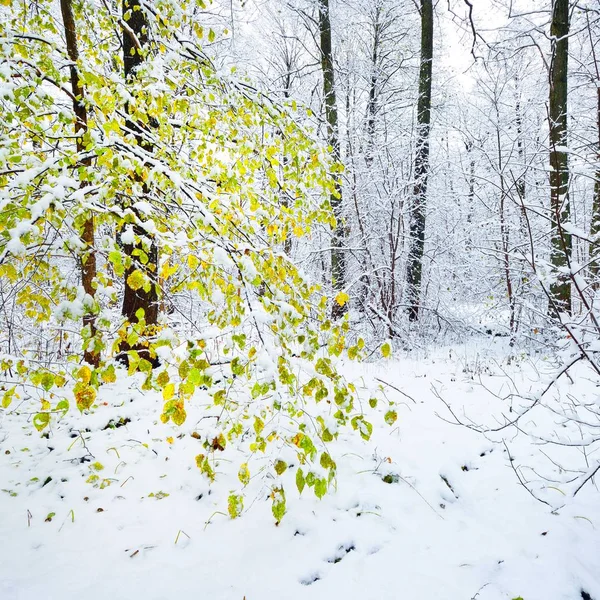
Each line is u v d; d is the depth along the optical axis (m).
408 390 4.76
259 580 2.07
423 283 8.80
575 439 3.43
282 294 2.14
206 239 2.09
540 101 8.02
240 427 2.17
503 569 2.16
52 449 3.23
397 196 7.24
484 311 7.73
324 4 8.35
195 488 2.80
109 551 2.24
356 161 7.39
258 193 2.98
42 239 1.82
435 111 9.66
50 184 1.88
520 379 5.00
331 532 2.39
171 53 2.86
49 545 2.27
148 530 2.41
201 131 3.21
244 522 2.49
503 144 7.64
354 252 7.96
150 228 1.88
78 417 3.67
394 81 10.73
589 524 2.48
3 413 3.78
